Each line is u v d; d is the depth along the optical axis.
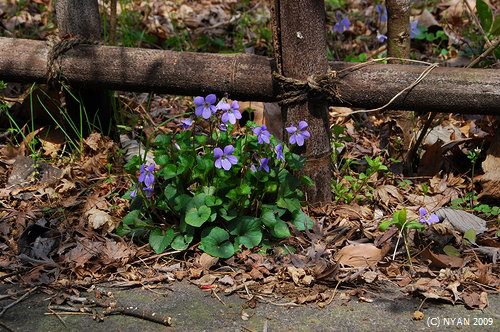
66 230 1.40
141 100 1.70
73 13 1.52
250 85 1.46
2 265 1.35
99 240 1.40
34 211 1.44
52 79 1.51
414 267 1.36
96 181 1.50
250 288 1.33
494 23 1.57
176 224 1.41
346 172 1.54
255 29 1.95
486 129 1.61
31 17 1.92
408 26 1.57
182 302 1.31
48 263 1.35
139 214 1.40
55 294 1.32
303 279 1.34
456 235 1.41
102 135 1.57
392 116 1.54
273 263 1.37
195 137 1.41
